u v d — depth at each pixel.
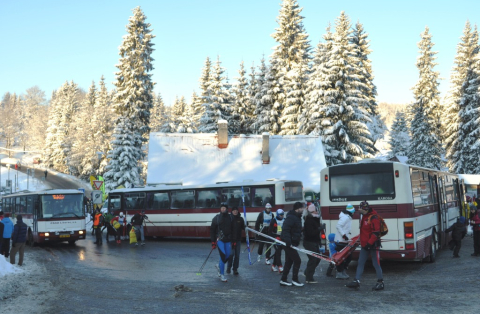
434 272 13.28
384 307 8.98
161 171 39.16
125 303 9.84
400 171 13.38
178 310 9.09
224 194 25.58
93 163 75.38
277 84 50.91
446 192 19.28
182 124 55.31
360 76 46.41
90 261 17.86
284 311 8.81
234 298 10.14
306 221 12.14
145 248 22.91
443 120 58.03
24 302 10.04
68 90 122.38
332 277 12.86
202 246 23.00
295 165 38.50
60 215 24.98
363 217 11.02
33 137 136.38
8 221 17.80
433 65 60.94
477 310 8.56
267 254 15.57
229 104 56.47
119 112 55.47
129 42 55.97
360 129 40.91
